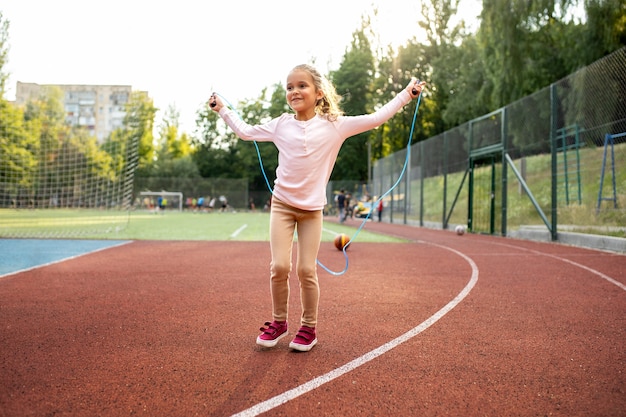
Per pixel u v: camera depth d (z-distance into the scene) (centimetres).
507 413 236
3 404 243
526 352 333
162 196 4650
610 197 1135
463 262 816
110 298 506
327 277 656
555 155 1201
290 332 386
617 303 494
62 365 301
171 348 338
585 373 292
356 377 284
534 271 711
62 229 1614
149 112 6066
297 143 333
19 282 598
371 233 1631
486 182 1591
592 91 1132
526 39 2098
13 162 1934
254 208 4944
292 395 256
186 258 845
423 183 2148
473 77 3338
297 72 333
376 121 336
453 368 300
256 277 645
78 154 2114
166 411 236
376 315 440
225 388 266
